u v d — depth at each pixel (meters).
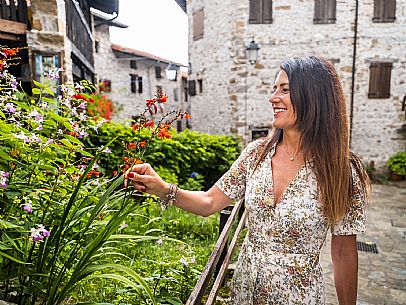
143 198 1.41
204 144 6.27
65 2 5.58
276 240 1.36
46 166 1.46
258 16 10.59
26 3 4.96
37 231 1.21
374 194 8.62
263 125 10.97
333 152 1.29
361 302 3.21
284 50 10.71
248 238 1.48
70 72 5.59
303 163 1.34
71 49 5.91
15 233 1.42
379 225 5.82
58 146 1.56
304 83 1.30
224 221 2.73
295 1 10.51
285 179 1.36
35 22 4.88
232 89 11.03
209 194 1.57
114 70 16.06
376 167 11.11
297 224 1.31
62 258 1.65
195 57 12.70
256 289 1.39
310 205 1.30
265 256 1.38
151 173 1.41
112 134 4.78
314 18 10.55
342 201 1.29
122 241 2.15
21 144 1.38
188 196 1.49
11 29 4.77
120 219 1.24
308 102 1.29
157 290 2.12
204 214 1.54
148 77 18.28
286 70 1.34
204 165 6.28
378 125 10.95
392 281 3.66
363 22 10.53
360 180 1.35
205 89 12.30
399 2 10.39
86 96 1.85
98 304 1.25
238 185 1.55
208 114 12.29
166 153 5.54
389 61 10.66
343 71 10.74
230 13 10.79
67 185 1.69
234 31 10.75
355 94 10.84
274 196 1.36
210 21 11.60
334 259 1.43
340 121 1.32
